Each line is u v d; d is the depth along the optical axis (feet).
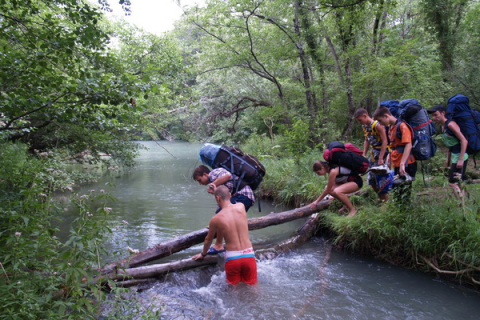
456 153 15.57
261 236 18.65
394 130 15.14
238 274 12.66
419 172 24.40
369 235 15.55
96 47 14.05
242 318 10.63
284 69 42.32
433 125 15.26
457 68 34.53
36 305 8.21
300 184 24.84
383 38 35.63
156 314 9.78
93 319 9.11
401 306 11.33
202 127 55.52
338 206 19.44
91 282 8.79
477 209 14.70
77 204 10.42
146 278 12.89
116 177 40.78
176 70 31.76
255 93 51.70
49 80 12.37
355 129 40.50
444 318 10.60
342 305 11.39
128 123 24.30
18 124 16.16
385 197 17.29
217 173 14.29
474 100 30.94
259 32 38.73
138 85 12.28
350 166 17.03
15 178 14.01
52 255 9.55
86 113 12.81
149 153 75.10
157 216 22.89
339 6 28.50
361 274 13.82
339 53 37.70
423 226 14.11
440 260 13.58
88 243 8.85
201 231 14.90
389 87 34.37
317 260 15.30
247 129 66.49
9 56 11.89
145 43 30.42
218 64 42.60
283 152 38.93
